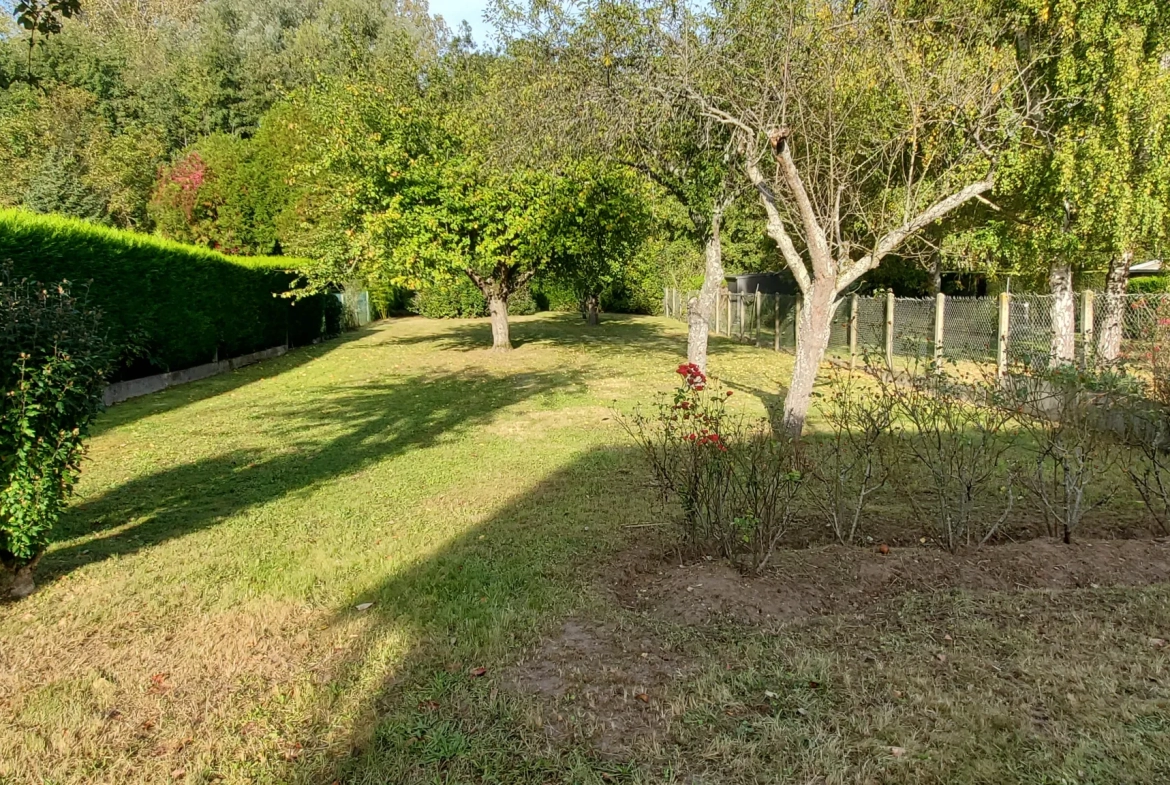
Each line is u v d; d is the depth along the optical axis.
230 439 7.93
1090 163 8.43
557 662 2.95
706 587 3.53
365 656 3.05
